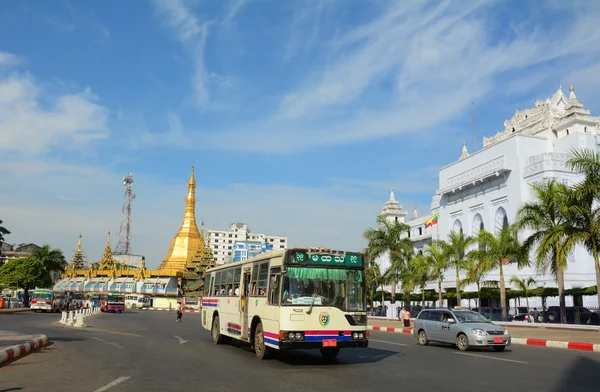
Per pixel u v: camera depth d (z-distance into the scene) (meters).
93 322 38.97
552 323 36.00
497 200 58.19
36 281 68.75
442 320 21.22
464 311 21.27
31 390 10.06
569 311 38.50
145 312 75.56
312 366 14.05
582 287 47.25
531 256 47.69
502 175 57.41
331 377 12.03
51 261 85.31
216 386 10.68
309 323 13.78
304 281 14.16
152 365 14.07
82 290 109.50
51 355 15.98
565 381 11.71
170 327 34.53
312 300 14.04
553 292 42.97
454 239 46.09
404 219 97.94
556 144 56.34
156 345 20.33
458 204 65.56
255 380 11.50
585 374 12.90
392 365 14.54
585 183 28.03
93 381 11.20
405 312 36.72
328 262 14.52
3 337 19.11
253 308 16.33
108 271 115.38
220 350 18.42
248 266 17.45
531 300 48.69
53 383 10.89
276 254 14.87
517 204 54.59
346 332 14.09
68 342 20.70
